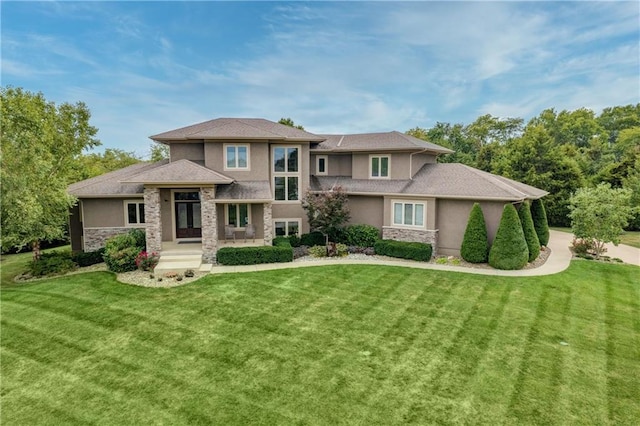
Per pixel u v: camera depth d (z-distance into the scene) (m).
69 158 23.88
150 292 14.29
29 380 8.35
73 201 18.25
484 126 66.12
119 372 8.66
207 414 7.08
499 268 17.78
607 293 14.28
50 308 12.70
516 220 17.73
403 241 21.22
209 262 18.64
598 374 8.56
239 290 14.50
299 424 6.78
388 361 9.09
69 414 7.14
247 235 21.03
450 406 7.32
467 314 12.14
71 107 24.09
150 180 17.72
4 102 17.83
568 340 10.30
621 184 31.89
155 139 22.02
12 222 15.34
